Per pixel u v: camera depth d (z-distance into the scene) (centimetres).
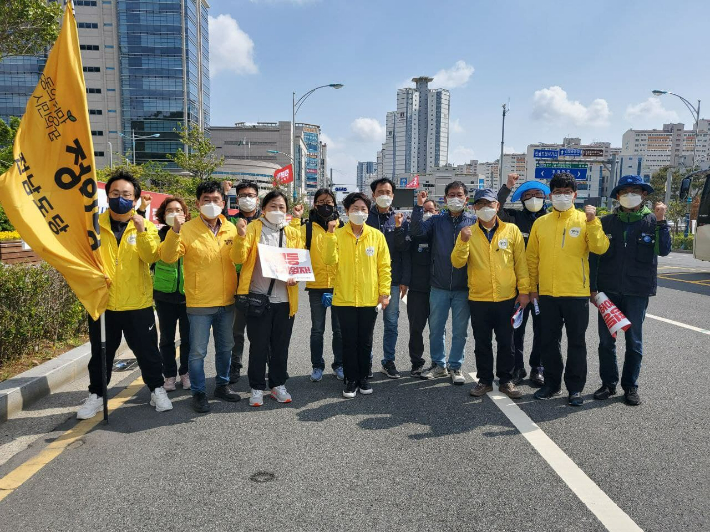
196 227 424
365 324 449
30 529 252
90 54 7456
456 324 482
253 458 329
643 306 434
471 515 264
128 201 397
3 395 394
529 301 482
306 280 436
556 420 396
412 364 521
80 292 377
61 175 373
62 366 475
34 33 1093
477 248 450
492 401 441
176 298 468
